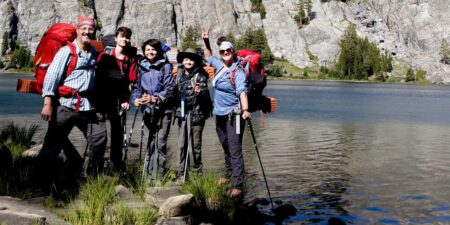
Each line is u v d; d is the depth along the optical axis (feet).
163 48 30.63
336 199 31.40
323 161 46.62
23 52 537.65
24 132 44.34
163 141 29.63
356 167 43.75
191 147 31.63
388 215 28.17
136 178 28.09
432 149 58.34
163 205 23.41
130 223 21.79
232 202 27.32
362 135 73.87
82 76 24.18
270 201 30.12
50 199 22.76
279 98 197.77
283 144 59.26
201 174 30.76
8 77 351.05
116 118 28.66
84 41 24.34
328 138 68.08
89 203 22.31
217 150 50.55
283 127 83.41
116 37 29.01
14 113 91.71
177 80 30.81
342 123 95.91
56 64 23.45
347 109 140.56
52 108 23.81
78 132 59.67
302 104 158.61
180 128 31.19
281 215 27.25
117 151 29.27
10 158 30.55
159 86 29.27
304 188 34.24
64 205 22.72
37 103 118.52
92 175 25.59
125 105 29.27
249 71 29.78
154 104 29.17
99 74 26.16
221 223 24.89
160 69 29.43
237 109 29.35
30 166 27.20
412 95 277.85
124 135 30.19
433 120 108.78
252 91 29.99
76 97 24.04
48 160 25.34
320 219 26.89
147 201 24.99
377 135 74.59
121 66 28.73
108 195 24.07
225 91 29.94
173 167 32.53
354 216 27.78
